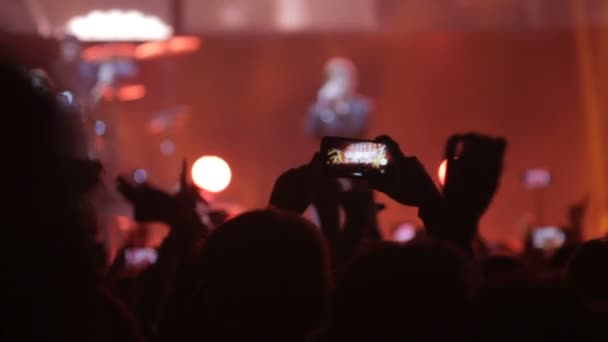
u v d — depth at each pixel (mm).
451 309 2727
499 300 2617
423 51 21484
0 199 2018
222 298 3021
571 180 21359
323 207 4332
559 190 21266
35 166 2031
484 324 2613
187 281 3428
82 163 2150
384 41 21297
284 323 3008
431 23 19891
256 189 21125
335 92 19391
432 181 4102
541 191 20484
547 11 19547
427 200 4090
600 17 19469
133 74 18078
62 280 2086
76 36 17094
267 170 21188
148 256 6270
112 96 17641
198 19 19172
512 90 21562
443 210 4094
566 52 21219
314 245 3021
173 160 19953
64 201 2078
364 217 4336
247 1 19469
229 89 21047
